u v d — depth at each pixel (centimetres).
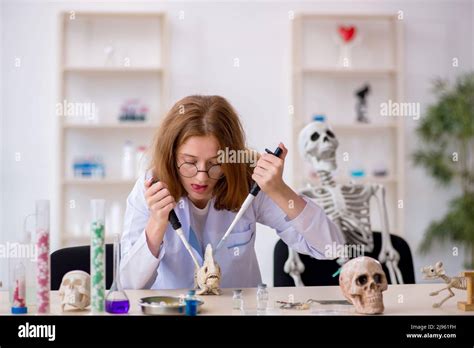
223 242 163
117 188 411
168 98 401
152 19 412
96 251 130
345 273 130
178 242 175
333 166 245
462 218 405
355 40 418
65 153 406
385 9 428
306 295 155
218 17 415
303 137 246
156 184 156
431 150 424
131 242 171
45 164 408
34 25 409
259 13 417
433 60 430
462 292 160
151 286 177
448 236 420
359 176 406
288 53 418
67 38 409
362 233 227
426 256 430
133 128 412
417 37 429
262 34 417
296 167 408
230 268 180
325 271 218
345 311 132
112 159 412
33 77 408
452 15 431
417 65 429
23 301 130
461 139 416
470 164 426
